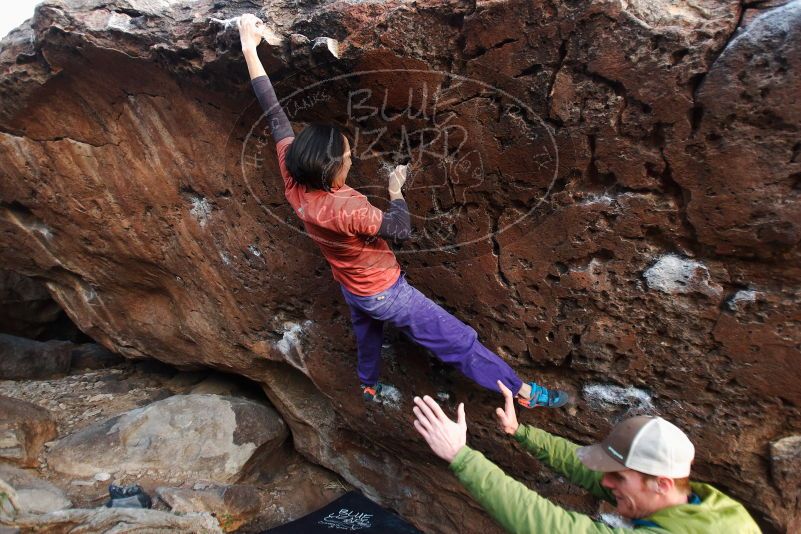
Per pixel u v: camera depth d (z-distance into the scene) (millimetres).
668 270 1719
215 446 3154
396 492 3062
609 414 2031
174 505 2668
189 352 3598
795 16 1325
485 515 2682
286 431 3492
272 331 2947
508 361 2154
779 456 1763
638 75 1516
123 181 2818
